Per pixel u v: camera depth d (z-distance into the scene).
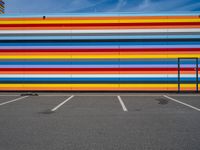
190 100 12.65
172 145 5.14
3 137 5.76
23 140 5.52
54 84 17.14
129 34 17.00
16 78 17.27
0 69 17.34
